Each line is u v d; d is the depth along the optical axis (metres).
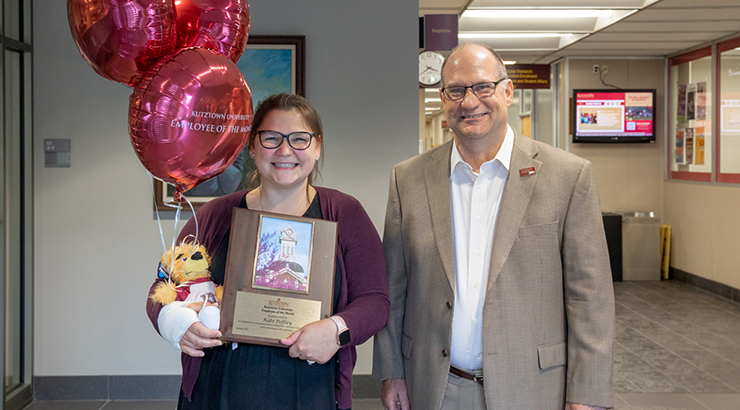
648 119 7.88
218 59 1.40
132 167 3.56
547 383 1.56
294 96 1.51
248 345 1.42
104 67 1.45
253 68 3.54
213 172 1.45
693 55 7.28
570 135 8.06
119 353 3.62
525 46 7.18
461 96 1.57
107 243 3.59
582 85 7.97
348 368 1.50
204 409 1.42
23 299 3.55
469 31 6.32
